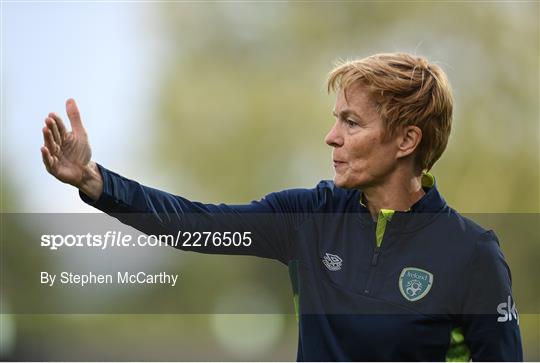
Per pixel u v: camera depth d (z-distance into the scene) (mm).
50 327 36781
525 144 42500
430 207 7949
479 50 43875
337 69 8125
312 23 46906
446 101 8023
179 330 40125
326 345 7738
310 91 45719
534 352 32500
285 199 8609
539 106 43000
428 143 8102
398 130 7906
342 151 8016
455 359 7727
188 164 44500
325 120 44219
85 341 38875
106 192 7816
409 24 45688
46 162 7598
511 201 41031
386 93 7805
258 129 44312
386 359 7535
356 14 46750
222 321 40625
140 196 8039
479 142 41969
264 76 46250
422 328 7551
